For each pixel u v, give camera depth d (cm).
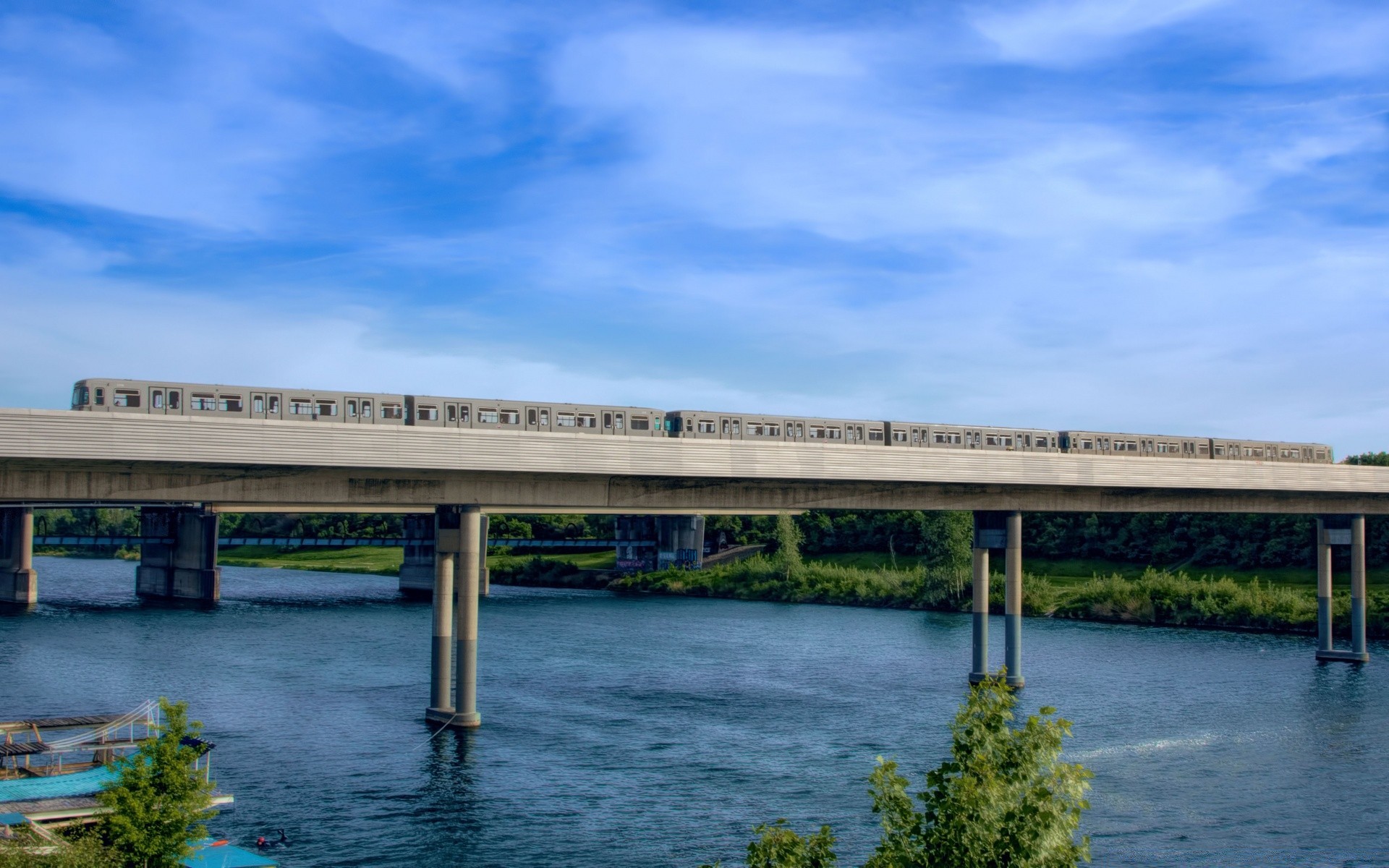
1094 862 5756
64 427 6388
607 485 8925
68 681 10294
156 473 7050
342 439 7331
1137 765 7562
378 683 10331
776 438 10438
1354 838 6150
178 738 4884
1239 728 8662
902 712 9169
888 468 9619
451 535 8481
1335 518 12638
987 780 2919
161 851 4706
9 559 18112
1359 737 8356
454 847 5859
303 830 6078
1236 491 11969
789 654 12538
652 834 6088
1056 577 19938
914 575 18862
